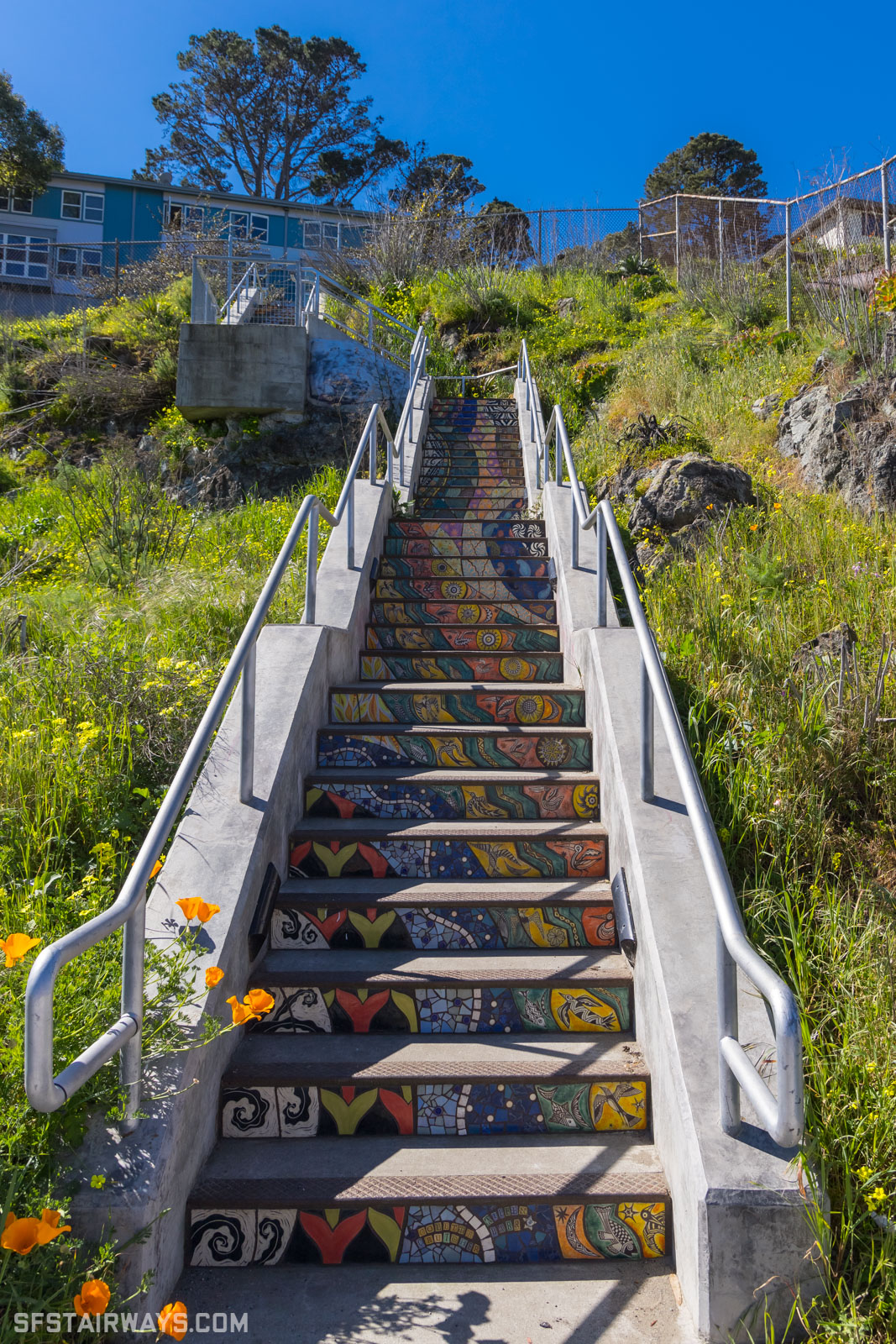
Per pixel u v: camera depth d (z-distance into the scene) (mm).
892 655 4262
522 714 4734
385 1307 2256
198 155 36688
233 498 10766
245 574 6586
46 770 3834
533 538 6906
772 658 4562
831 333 8836
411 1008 3111
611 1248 2436
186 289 15141
